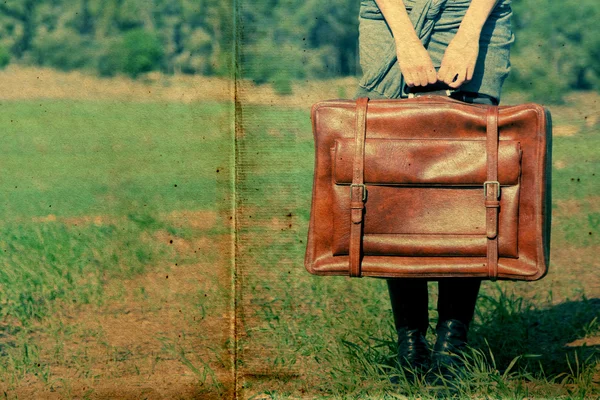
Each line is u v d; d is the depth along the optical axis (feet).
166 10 21.67
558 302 11.64
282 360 8.80
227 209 11.38
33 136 21.34
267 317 9.86
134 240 13.82
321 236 7.98
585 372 8.30
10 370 9.02
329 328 9.91
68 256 13.33
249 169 12.57
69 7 25.61
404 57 8.44
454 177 7.66
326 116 7.93
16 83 24.77
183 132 18.66
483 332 10.16
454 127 7.75
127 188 17.16
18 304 11.22
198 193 16.43
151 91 21.09
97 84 23.34
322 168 7.96
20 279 12.21
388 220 7.79
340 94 19.61
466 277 7.77
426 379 8.38
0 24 26.11
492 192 7.60
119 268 12.50
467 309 8.57
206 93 18.90
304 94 18.67
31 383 8.71
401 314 8.72
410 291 8.67
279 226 12.93
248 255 11.27
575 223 15.20
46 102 23.15
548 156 7.93
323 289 11.30
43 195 17.57
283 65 16.48
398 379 8.37
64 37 25.50
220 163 11.58
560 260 13.48
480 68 8.58
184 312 10.57
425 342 8.73
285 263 11.92
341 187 7.86
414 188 7.76
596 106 20.99
